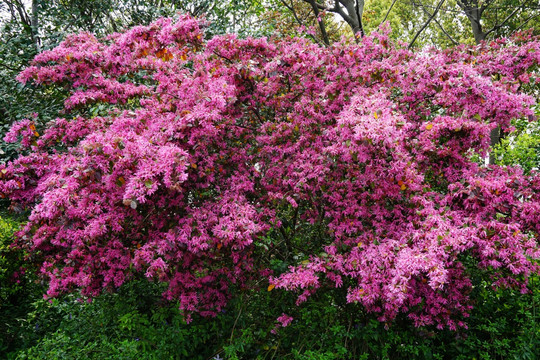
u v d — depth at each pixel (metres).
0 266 4.08
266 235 4.23
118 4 8.63
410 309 3.55
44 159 3.90
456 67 3.75
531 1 13.33
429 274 2.82
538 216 3.31
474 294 4.04
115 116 4.33
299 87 4.35
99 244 3.49
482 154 3.74
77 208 3.38
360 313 3.77
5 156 6.29
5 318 4.06
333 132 3.69
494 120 3.97
